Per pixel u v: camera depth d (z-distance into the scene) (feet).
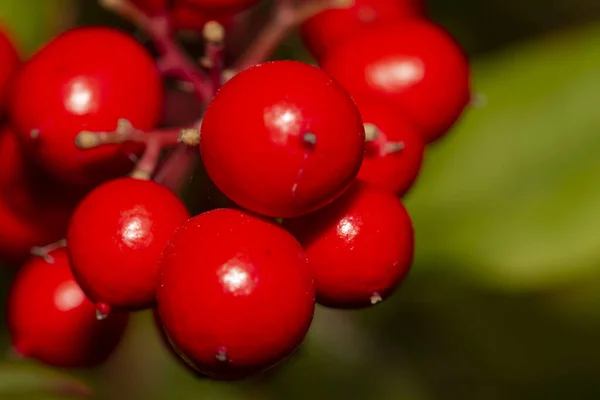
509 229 0.43
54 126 0.33
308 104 0.30
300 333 0.31
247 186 0.30
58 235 0.37
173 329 0.31
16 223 0.37
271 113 0.30
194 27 0.36
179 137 0.32
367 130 0.32
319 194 0.31
